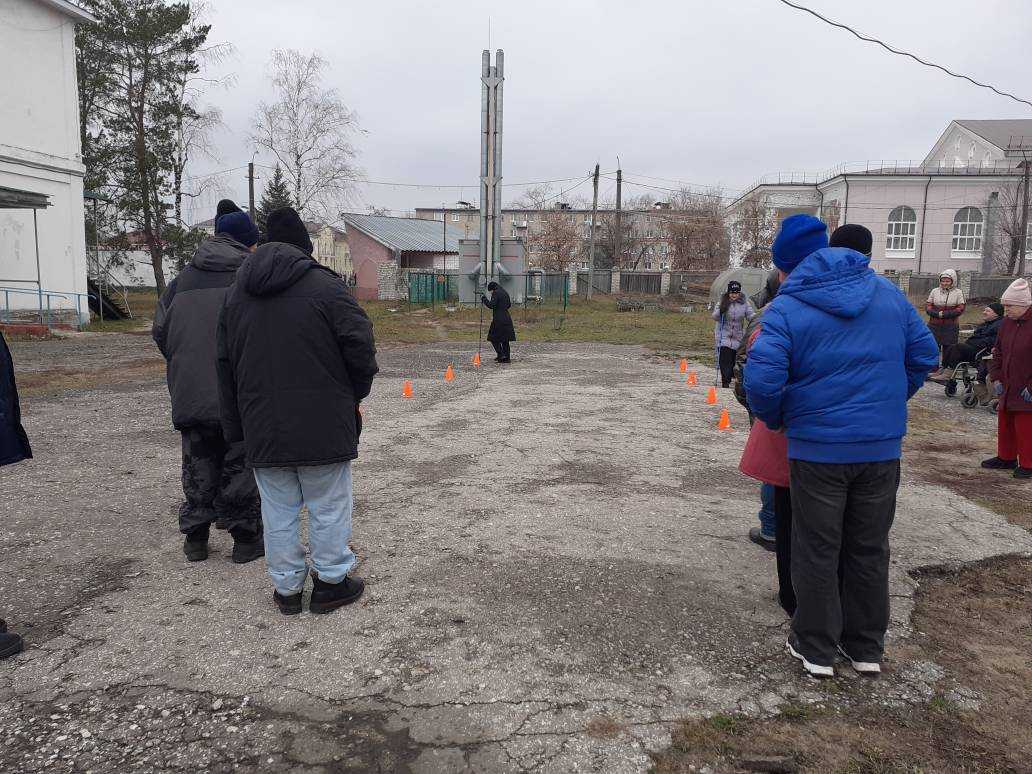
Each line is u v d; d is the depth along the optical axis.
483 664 3.15
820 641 3.08
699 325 26.95
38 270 23.28
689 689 2.99
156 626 3.46
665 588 3.92
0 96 21.89
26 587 3.88
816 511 3.03
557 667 3.13
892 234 55.41
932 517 5.14
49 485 5.75
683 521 5.00
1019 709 2.91
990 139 56.91
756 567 4.22
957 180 53.69
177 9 34.28
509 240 29.00
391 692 2.94
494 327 14.79
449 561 4.26
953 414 9.73
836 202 56.59
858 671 3.14
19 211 22.89
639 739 2.67
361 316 3.37
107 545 4.49
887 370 2.98
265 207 44.50
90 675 3.04
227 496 4.11
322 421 3.34
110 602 3.71
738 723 2.77
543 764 2.52
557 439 7.59
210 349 4.04
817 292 2.97
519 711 2.82
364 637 3.37
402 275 42.28
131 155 34.16
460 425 8.31
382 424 8.34
